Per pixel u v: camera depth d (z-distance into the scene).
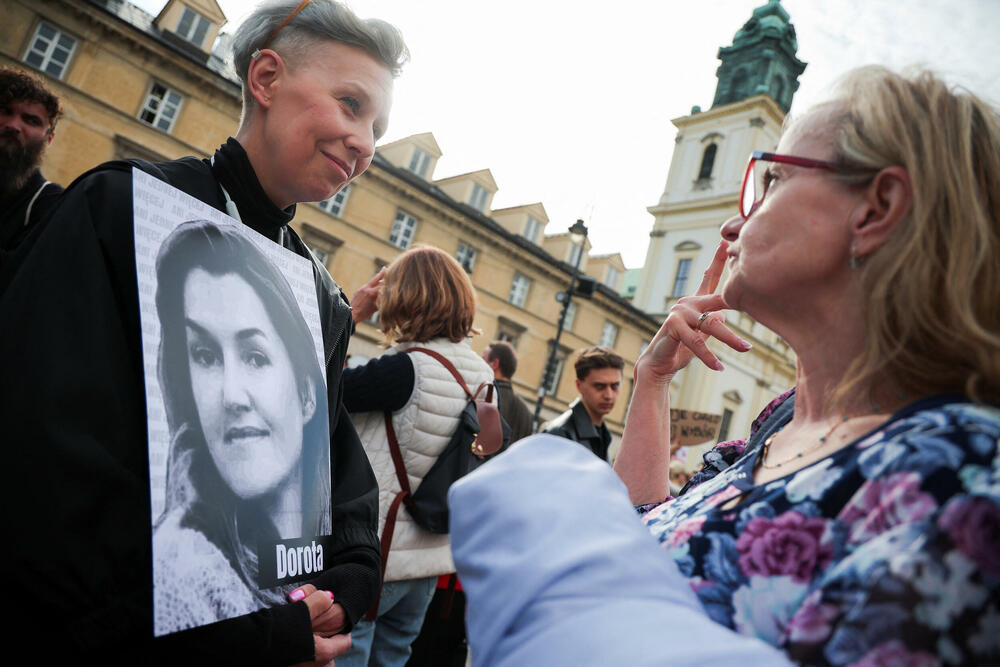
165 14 20.95
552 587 0.44
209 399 0.92
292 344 1.14
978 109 0.65
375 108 1.29
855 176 0.67
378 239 23.55
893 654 0.42
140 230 0.92
